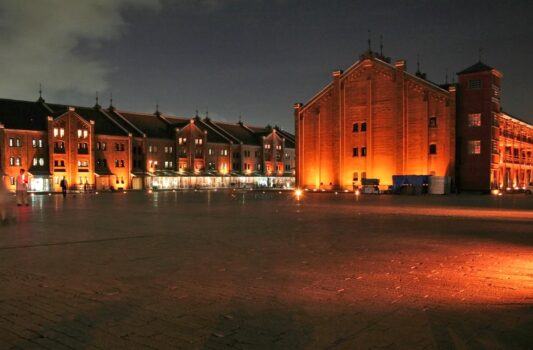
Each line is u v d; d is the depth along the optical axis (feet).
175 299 22.70
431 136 208.95
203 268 30.42
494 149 200.54
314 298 22.75
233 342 16.89
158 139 328.70
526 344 16.63
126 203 121.08
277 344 16.69
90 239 45.19
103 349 16.29
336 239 44.83
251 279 27.04
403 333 17.78
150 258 34.32
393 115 220.84
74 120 278.87
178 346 16.51
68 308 21.21
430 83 209.05
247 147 385.09
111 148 299.58
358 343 16.75
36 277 27.78
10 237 46.75
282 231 51.93
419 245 40.68
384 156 224.12
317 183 247.70
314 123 249.55
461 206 104.73
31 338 17.38
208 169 356.18
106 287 25.22
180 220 66.64
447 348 16.28
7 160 253.44
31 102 287.07
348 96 236.63
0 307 21.42
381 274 28.32
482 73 197.36
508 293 23.70
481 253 36.22
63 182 156.15
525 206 104.58
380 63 224.74
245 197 166.20
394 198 155.74
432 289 24.52
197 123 381.40
